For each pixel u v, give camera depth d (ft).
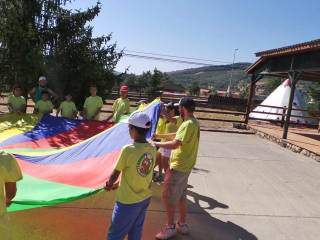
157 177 24.93
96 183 15.89
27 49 42.57
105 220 18.39
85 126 29.17
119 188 12.84
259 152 41.19
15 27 41.42
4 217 10.23
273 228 19.83
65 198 14.85
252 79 59.16
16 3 43.37
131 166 12.51
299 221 21.11
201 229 18.79
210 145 43.09
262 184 28.09
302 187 28.12
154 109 20.11
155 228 18.33
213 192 25.09
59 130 28.73
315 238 19.04
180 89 229.86
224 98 112.98
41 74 44.24
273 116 76.69
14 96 32.76
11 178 10.33
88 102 33.40
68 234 16.62
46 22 45.88
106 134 20.59
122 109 31.91
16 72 43.16
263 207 22.90
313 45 38.75
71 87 46.29
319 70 39.86
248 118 60.44
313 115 77.97
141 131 12.78
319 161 38.04
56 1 45.91
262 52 51.93
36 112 32.65
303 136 52.65
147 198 13.09
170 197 16.83
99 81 47.78
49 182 16.92
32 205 14.69
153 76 140.67
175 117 22.44
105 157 18.49
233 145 44.50
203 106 98.37
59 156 19.74
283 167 34.58
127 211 12.66
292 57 46.03
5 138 27.55
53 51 45.93
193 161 16.93
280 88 82.33
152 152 13.07
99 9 47.67
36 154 20.47
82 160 18.90
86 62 46.19
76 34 46.55
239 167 33.17
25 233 16.34
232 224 19.84
